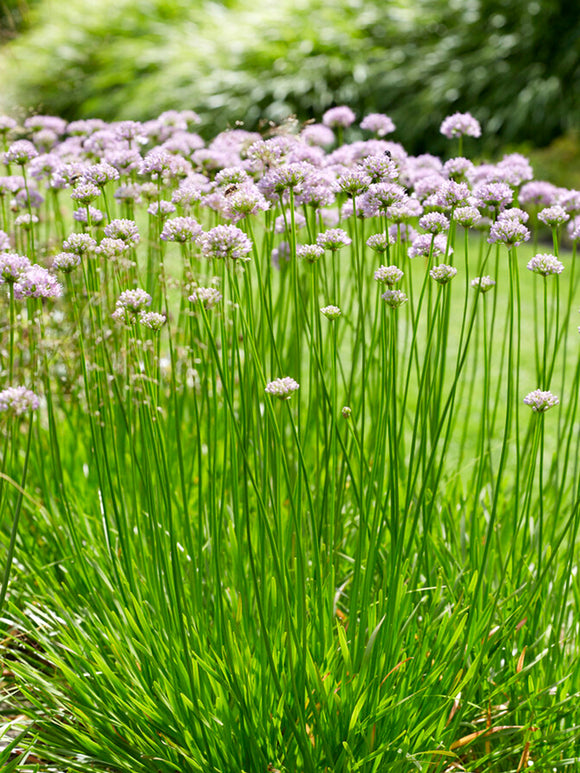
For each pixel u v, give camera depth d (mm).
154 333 1944
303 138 2646
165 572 1980
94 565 2289
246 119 10609
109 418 2432
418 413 1962
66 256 2023
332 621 2031
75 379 2914
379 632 1922
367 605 1939
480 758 1932
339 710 1825
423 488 2023
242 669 1838
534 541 2395
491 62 10648
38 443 2811
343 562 2484
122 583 2109
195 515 2611
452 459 3738
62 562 2369
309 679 1857
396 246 2279
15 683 2148
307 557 2262
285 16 11852
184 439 3057
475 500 2275
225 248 1771
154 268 2975
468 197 1961
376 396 2625
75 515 2609
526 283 6484
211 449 2074
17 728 1994
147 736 1882
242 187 1937
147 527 2230
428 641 2039
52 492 2760
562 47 10547
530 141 10164
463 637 2014
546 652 2102
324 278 2318
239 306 1809
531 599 2066
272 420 1790
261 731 1812
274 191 1875
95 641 2141
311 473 2678
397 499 1937
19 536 2516
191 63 11352
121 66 11797
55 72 11984
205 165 2732
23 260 1943
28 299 2102
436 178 2342
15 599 2379
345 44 11234
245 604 2018
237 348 1922
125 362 2252
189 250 2566
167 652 1947
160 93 10938
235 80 10875
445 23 11367
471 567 2240
